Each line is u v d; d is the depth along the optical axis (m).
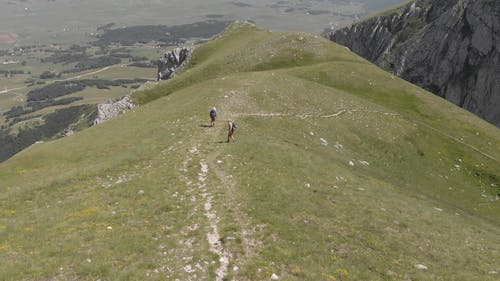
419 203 39.78
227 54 119.06
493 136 73.75
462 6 182.62
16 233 25.48
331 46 118.44
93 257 21.94
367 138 60.62
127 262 21.66
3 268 20.50
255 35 135.25
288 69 96.81
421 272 23.48
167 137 48.94
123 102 106.31
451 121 77.81
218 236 24.89
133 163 40.72
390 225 30.00
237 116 56.84
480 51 166.38
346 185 38.28
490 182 58.31
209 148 43.53
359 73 96.69
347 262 23.42
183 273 20.92
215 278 20.69
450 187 54.97
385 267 23.45
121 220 27.14
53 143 60.41
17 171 48.81
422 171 57.12
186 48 172.75
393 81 94.31
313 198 32.53
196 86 80.06
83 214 28.08
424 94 89.69
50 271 20.53
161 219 27.36
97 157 48.38
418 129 68.00
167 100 74.81
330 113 65.94
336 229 27.69
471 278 23.69
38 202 32.34
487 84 162.12
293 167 39.91
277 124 56.00
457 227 33.84
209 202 30.06
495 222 46.38
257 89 69.88
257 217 27.42
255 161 40.06
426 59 199.62
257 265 21.78
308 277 21.17
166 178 35.38
